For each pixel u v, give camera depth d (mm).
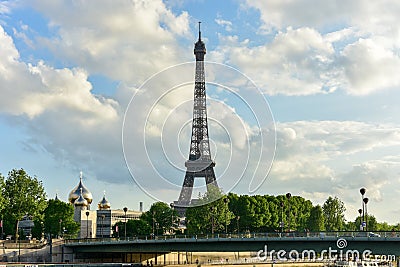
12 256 164125
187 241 135375
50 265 145000
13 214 191750
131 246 154375
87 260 172625
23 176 196500
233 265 157125
